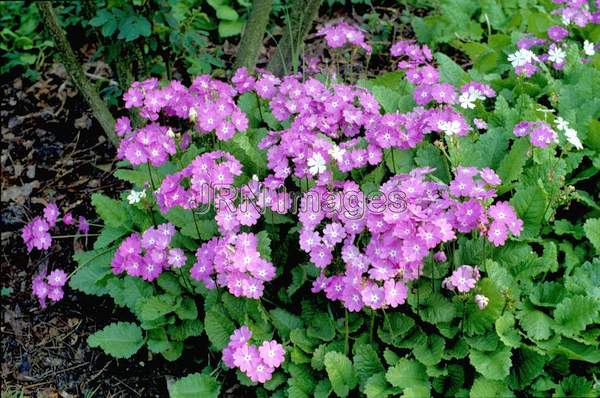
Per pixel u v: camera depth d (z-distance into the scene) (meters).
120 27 1.04
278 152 0.86
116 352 0.90
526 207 0.88
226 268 0.79
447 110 0.92
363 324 0.87
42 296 0.96
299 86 0.94
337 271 0.84
